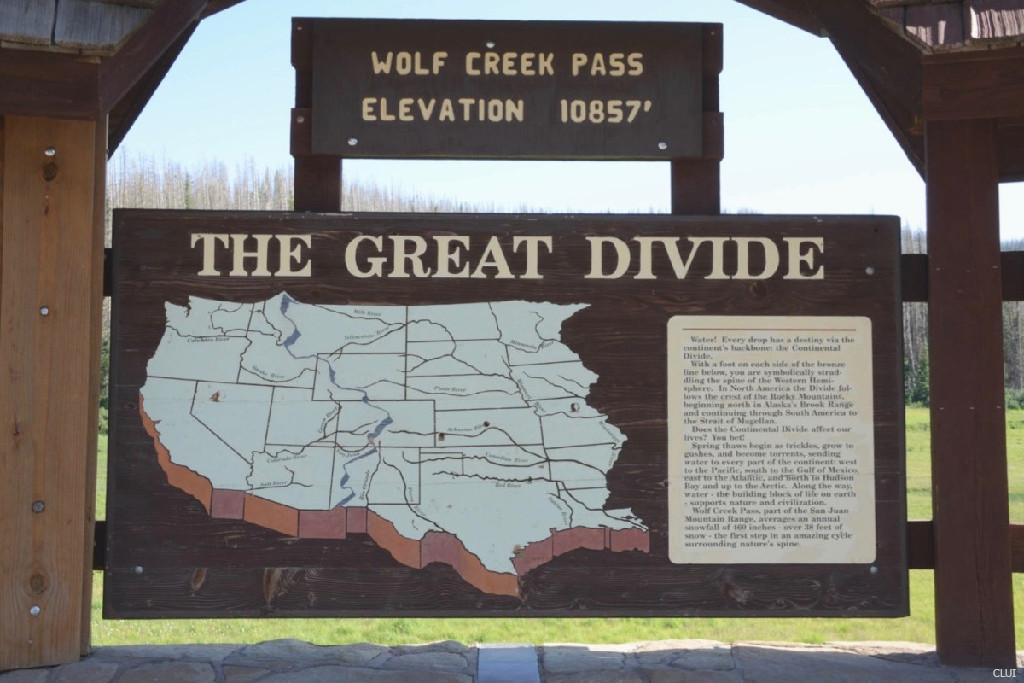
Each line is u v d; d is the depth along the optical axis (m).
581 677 3.62
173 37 3.64
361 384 3.81
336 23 4.00
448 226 3.86
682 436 3.82
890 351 3.85
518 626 6.27
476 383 3.82
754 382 3.83
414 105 3.99
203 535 3.74
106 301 8.45
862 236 3.88
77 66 3.28
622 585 3.77
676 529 3.79
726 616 3.77
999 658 3.67
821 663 3.78
